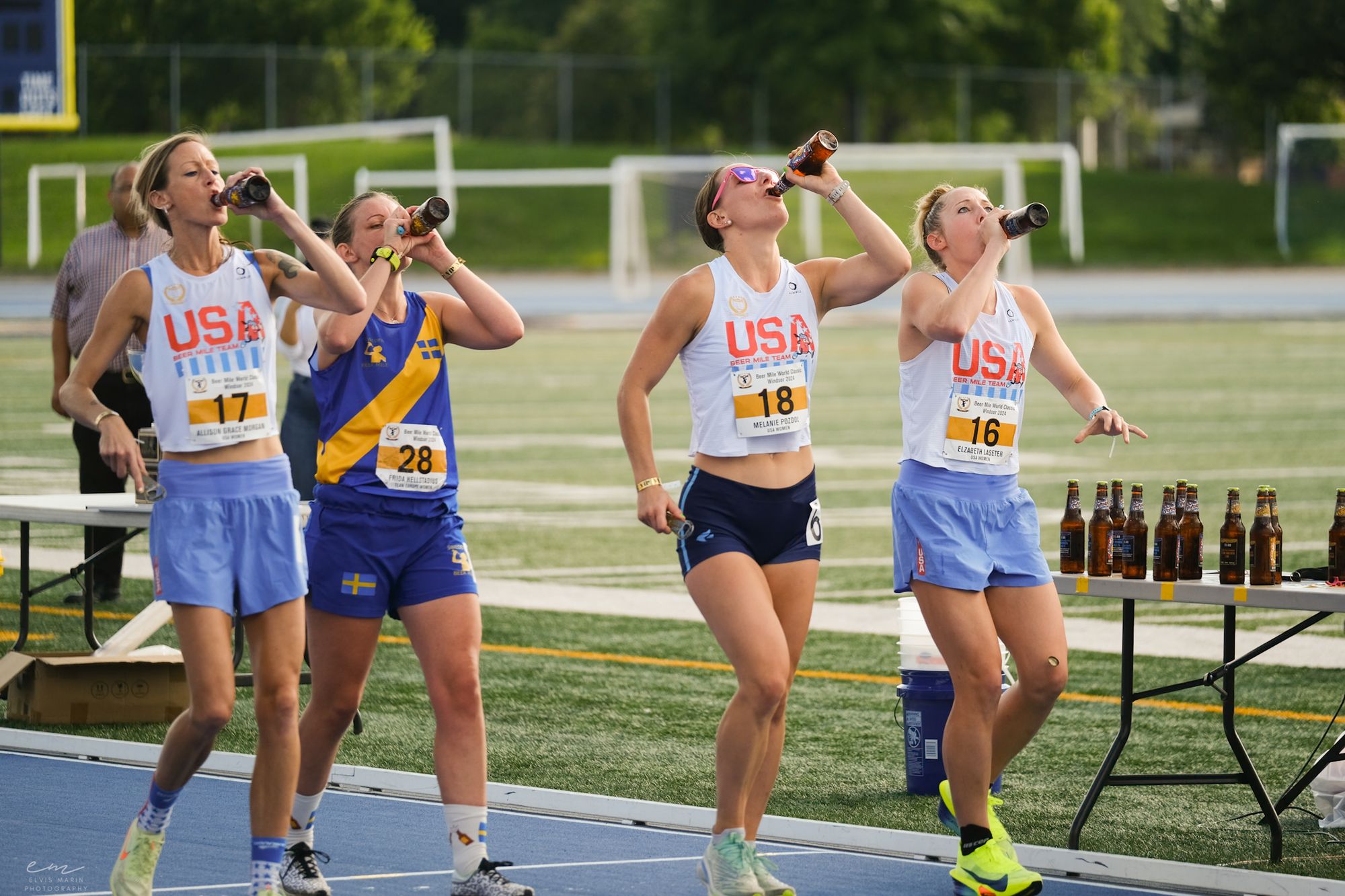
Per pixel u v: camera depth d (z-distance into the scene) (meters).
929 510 16.56
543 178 129.38
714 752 22.16
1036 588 16.80
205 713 14.38
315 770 16.08
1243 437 58.00
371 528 15.75
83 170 130.50
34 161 136.38
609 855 17.48
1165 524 18.22
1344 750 19.17
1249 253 151.12
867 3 177.00
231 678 14.55
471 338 16.62
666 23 178.38
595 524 41.81
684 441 56.81
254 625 14.84
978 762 16.30
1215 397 69.50
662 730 23.41
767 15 176.12
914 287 16.92
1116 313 105.19
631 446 16.03
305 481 28.67
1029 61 190.00
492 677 26.64
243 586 14.62
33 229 126.19
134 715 23.25
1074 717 24.77
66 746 21.45
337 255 15.92
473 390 72.31
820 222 137.00
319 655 15.96
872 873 17.09
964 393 16.67
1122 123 174.50
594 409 65.81
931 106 175.88
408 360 16.09
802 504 16.16
